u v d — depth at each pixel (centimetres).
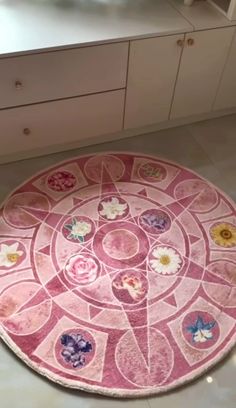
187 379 130
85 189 181
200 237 167
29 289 148
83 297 147
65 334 138
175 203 179
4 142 180
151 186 185
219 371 133
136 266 157
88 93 178
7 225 166
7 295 146
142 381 129
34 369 130
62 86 171
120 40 164
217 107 213
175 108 203
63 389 127
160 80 186
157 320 143
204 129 213
